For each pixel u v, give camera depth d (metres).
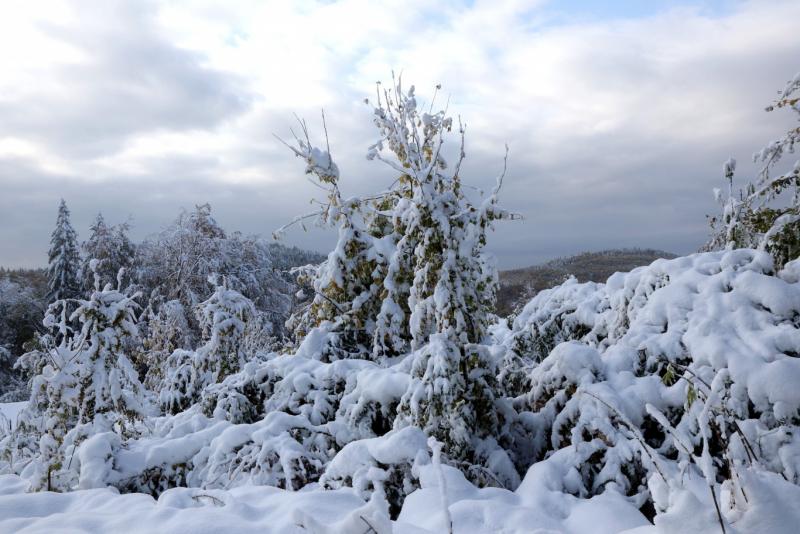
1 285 35.56
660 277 5.64
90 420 6.52
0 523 3.62
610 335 6.15
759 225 6.62
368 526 2.44
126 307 6.91
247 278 28.81
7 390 24.66
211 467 5.46
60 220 36.31
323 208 7.93
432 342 5.12
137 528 3.39
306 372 6.73
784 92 6.82
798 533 2.24
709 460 2.34
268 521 3.56
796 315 4.42
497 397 5.34
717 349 4.27
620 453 4.17
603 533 3.34
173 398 9.24
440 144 6.16
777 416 3.75
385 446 4.44
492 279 6.79
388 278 7.48
